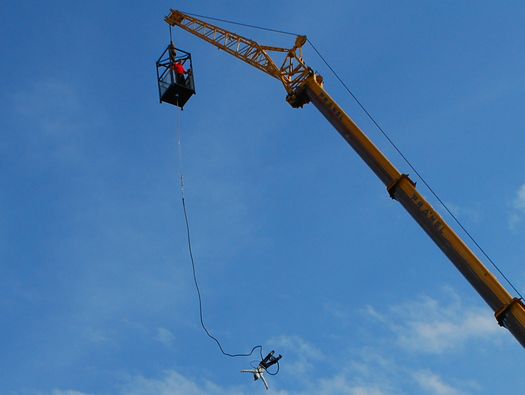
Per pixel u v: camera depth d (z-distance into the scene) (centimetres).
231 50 6372
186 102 5700
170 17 7000
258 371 4656
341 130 5206
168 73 5650
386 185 4825
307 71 5788
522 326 4053
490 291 4200
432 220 4522
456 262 4369
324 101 5434
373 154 4941
